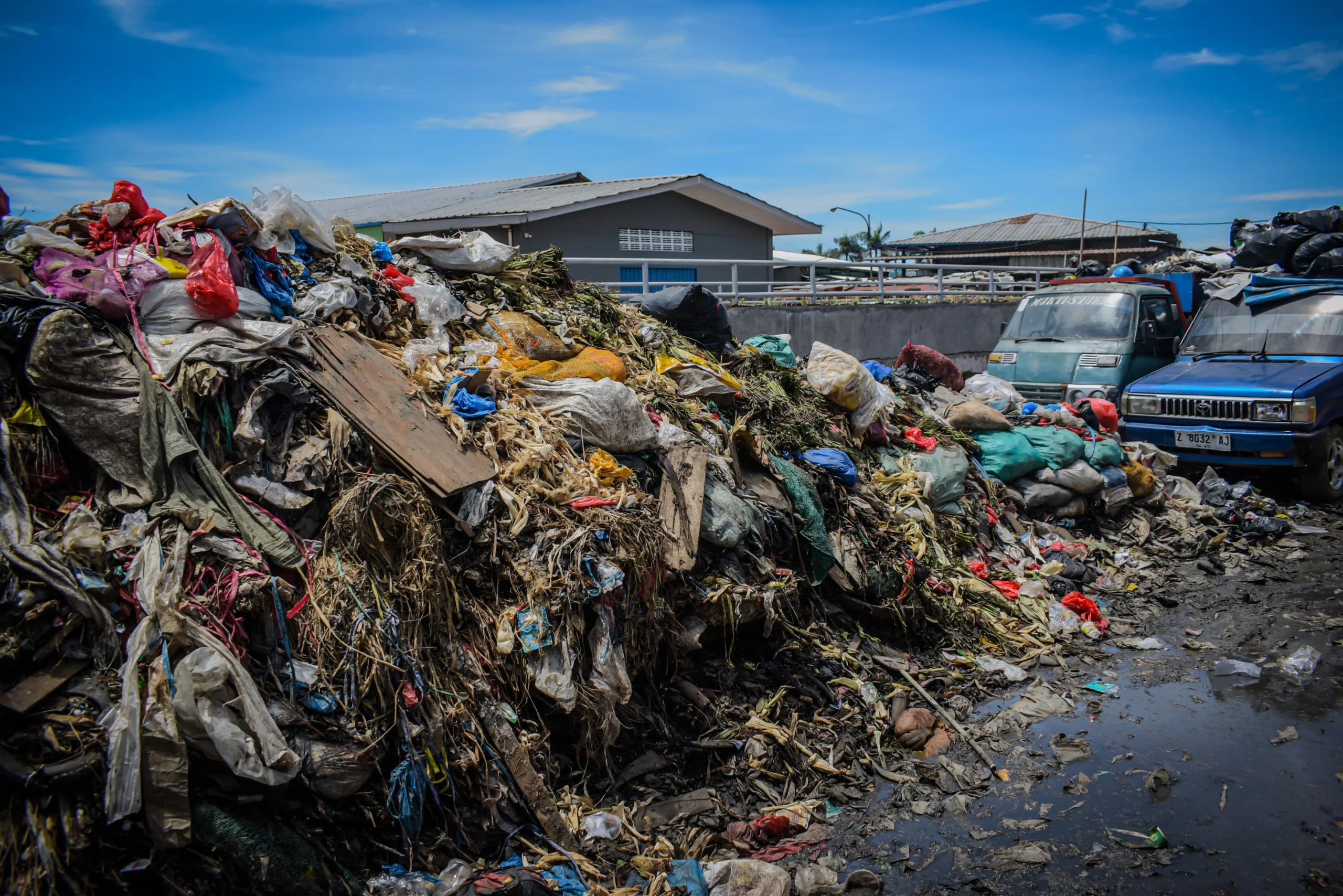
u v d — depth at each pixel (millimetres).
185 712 3088
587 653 4258
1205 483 9586
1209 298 11266
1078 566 7465
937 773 4730
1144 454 9359
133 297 4199
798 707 5090
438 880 3418
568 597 4117
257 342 4328
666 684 4816
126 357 3918
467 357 5285
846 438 7215
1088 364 10945
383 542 3902
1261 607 7000
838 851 4098
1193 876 3836
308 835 3285
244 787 3207
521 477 4539
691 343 7328
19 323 3648
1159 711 5398
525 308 6316
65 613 3230
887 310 13852
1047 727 5230
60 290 3979
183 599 3400
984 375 10086
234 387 4125
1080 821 4281
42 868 2762
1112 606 7098
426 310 5477
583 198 15742
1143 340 11000
